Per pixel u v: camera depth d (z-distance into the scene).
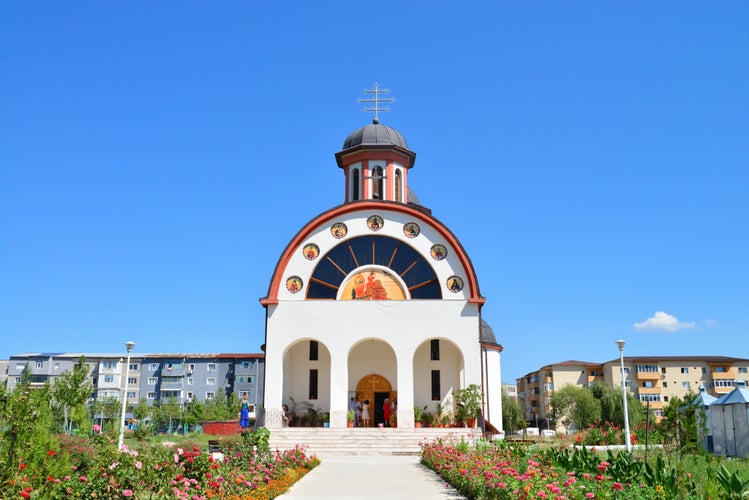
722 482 11.09
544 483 12.75
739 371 93.62
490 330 45.56
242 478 14.42
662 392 93.69
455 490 16.64
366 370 36.03
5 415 11.38
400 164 40.66
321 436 31.16
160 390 88.62
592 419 79.62
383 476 20.08
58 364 91.38
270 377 33.44
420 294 35.25
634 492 11.55
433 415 34.56
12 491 10.36
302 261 35.53
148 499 11.84
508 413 82.38
